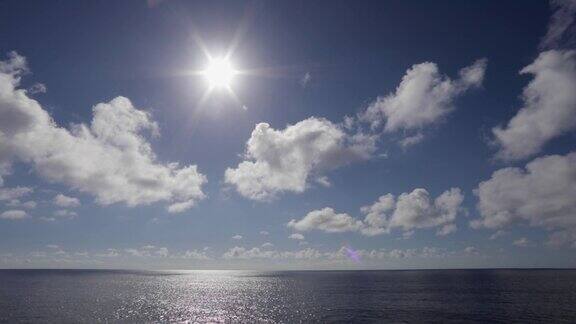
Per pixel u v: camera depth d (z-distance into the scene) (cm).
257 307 10325
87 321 7838
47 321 7819
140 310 9612
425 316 8256
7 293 14438
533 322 7462
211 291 16562
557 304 10125
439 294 13425
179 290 17038
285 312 9212
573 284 18312
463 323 7400
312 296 13412
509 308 9394
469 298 11900
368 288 17250
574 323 7338
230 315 8825
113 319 8138
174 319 8256
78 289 16875
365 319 7975
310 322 7712
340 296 13225
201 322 7888
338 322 7669
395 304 10494
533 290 14762
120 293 14875
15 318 8181
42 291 15550
